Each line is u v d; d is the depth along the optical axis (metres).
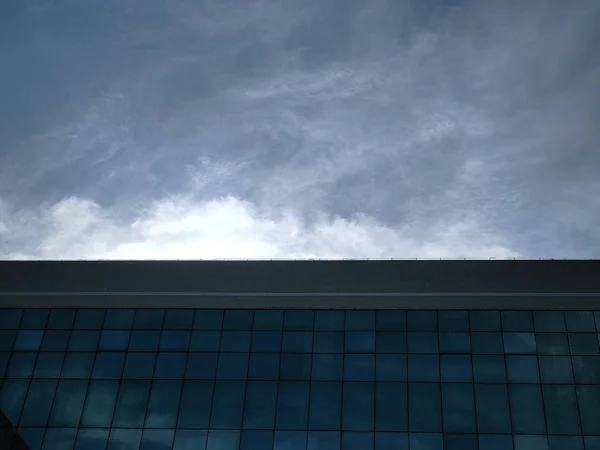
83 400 41.47
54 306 44.91
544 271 43.16
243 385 41.19
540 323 41.62
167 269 45.56
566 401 39.12
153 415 40.66
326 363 41.50
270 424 39.78
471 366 40.62
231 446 39.34
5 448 40.31
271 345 42.41
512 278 43.09
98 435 40.31
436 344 41.53
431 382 40.31
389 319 42.56
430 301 42.84
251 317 43.44
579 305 41.91
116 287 45.19
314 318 43.06
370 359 41.38
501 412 39.06
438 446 38.41
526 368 40.28
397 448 38.53
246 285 44.53
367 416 39.56
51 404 41.47
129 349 43.03
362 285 43.75
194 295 44.50
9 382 42.44
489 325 41.81
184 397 41.09
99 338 43.59
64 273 45.97
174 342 43.03
